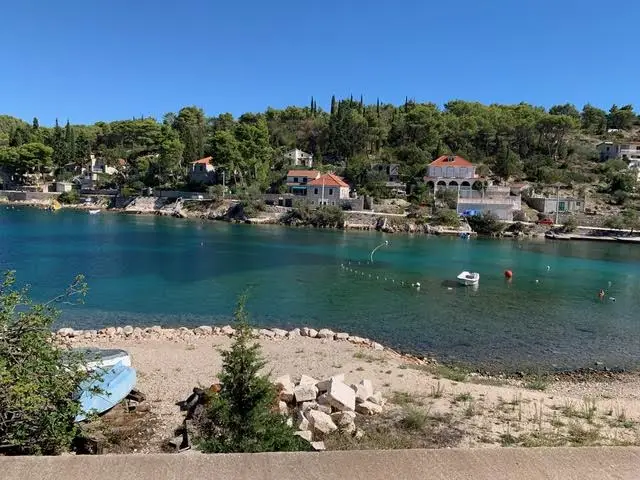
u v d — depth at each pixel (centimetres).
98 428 1372
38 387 869
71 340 2544
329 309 3584
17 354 923
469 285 4609
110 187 14275
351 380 2028
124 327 2822
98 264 5072
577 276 5316
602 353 2791
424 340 2925
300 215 10644
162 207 12481
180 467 334
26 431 870
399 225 9938
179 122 18925
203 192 12875
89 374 1171
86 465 331
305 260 5750
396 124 16388
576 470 354
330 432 1398
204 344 2505
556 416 1669
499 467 352
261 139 13800
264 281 4497
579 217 10562
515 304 3931
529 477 342
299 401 1584
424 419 1542
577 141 16488
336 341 2683
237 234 8456
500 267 5728
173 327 3011
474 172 11888
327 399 1570
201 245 6794
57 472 323
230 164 12606
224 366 1156
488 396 1869
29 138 15675
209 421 1221
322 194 11312
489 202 10662
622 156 14950
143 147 17112
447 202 10750
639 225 9769
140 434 1415
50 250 5931
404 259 6059
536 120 16038
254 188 11888
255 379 1130
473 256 6562
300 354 2381
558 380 2342
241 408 1084
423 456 359
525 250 7481
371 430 1469
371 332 3044
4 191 14025
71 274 4528
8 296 984
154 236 7750
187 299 3741
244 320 1593
